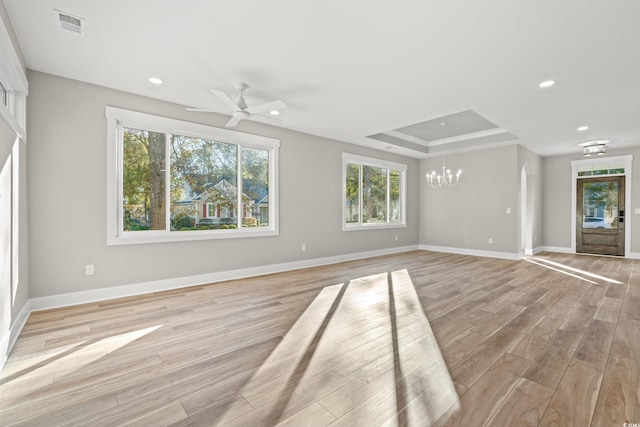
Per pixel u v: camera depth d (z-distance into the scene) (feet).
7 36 7.09
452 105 13.93
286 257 17.80
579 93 12.44
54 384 6.36
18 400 5.83
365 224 22.88
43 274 10.75
